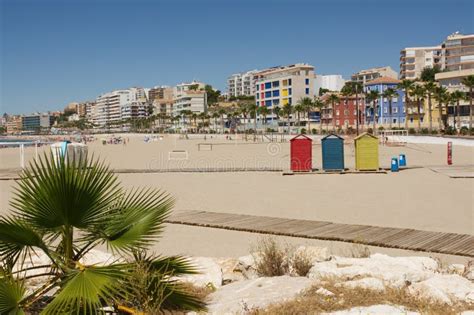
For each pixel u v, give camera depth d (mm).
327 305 5262
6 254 5199
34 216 4926
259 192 20000
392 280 6020
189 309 5367
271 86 150250
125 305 5090
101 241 5820
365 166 27109
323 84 170125
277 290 5906
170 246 10570
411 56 152000
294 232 11664
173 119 187625
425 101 103688
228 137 106000
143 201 5699
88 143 108125
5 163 39938
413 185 21312
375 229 11906
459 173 25422
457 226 12477
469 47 129750
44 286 5141
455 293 5570
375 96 100062
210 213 14742
